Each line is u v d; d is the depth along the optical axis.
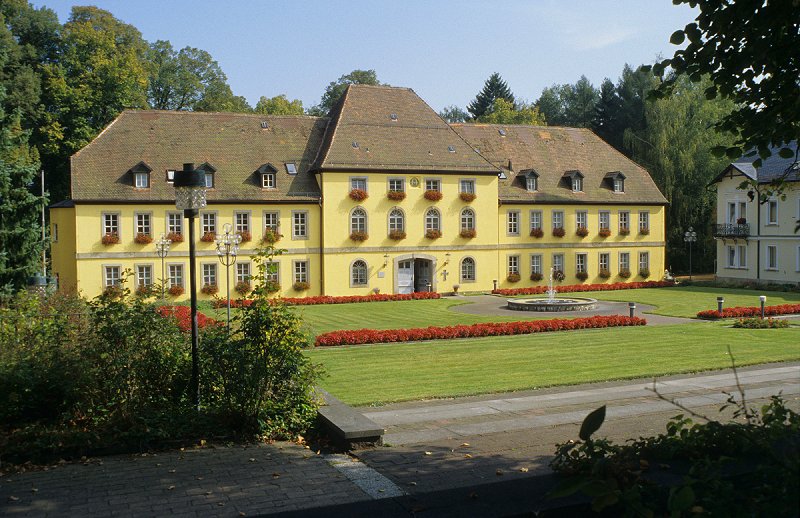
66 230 41.31
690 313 33.50
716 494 5.52
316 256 44.25
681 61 8.31
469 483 8.06
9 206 27.84
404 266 46.50
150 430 9.95
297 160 45.19
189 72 64.88
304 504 7.37
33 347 10.91
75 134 51.16
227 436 10.45
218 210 42.06
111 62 51.41
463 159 47.41
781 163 48.44
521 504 6.59
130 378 10.34
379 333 23.75
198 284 41.69
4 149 29.03
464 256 47.66
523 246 50.12
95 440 9.66
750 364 18.23
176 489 7.97
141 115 43.69
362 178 44.66
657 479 6.73
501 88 97.31
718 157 8.92
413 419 12.35
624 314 33.53
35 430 9.73
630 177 54.56
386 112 47.62
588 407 13.03
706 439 7.51
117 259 40.09
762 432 6.83
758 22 7.55
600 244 52.56
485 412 12.85
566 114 90.06
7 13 52.44
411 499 6.91
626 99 74.69
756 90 8.35
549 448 9.88
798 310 31.73
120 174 40.69
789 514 4.96
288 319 10.91
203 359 11.12
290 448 10.04
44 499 7.61
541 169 52.25
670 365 18.12
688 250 63.09
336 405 11.61
